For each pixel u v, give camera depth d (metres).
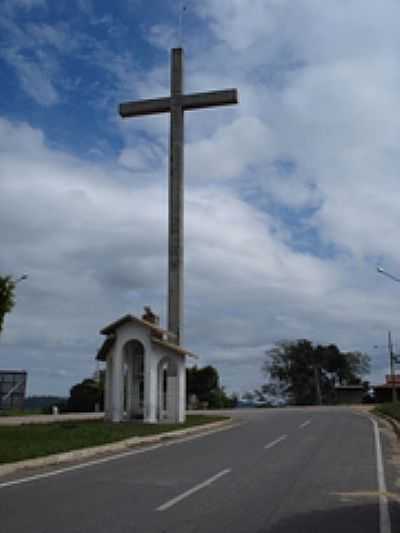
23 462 14.02
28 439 17.88
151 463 14.89
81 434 19.61
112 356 29.34
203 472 13.35
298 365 98.81
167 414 29.09
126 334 28.30
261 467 14.17
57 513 9.13
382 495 10.81
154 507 9.59
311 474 13.11
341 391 97.19
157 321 32.19
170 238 32.81
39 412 51.53
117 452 17.39
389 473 13.40
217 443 19.94
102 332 28.62
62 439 18.02
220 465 14.52
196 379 68.75
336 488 11.45
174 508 9.53
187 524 8.47
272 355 101.06
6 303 20.70
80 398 57.69
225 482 12.02
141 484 11.75
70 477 12.62
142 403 30.20
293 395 99.69
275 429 25.78
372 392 81.44
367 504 10.03
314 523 8.65
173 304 32.09
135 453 17.11
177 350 29.02
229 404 71.38
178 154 33.72
